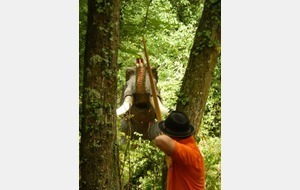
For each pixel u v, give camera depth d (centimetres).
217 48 677
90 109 621
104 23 621
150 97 818
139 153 781
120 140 831
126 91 825
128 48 853
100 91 620
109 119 625
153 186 750
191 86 686
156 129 827
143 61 827
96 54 620
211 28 678
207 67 683
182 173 542
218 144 853
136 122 827
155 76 841
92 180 621
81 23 771
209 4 682
